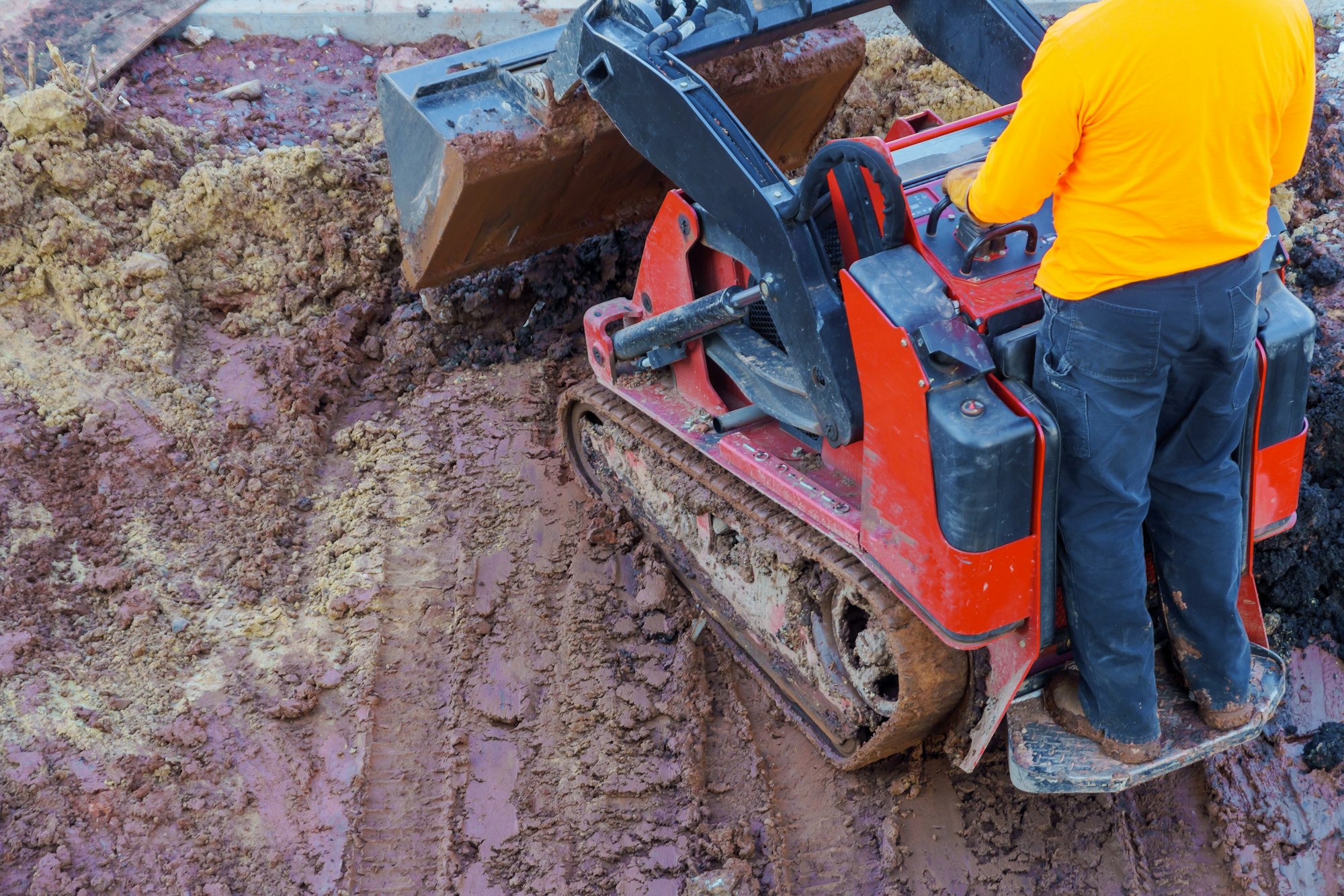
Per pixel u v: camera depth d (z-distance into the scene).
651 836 4.15
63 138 5.36
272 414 5.33
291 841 4.02
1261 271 3.00
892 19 6.38
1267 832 4.07
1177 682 3.61
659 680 4.59
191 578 4.77
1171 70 2.46
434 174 4.60
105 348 5.33
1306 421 3.48
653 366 4.57
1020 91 4.01
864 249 3.46
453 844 4.09
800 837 4.18
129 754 4.16
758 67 4.87
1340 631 4.69
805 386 3.63
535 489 5.24
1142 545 3.11
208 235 5.66
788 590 4.14
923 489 3.16
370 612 4.71
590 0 3.91
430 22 6.55
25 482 4.94
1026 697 3.65
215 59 6.39
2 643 4.41
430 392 5.59
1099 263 2.73
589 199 5.07
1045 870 4.04
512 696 4.53
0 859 3.87
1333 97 5.79
